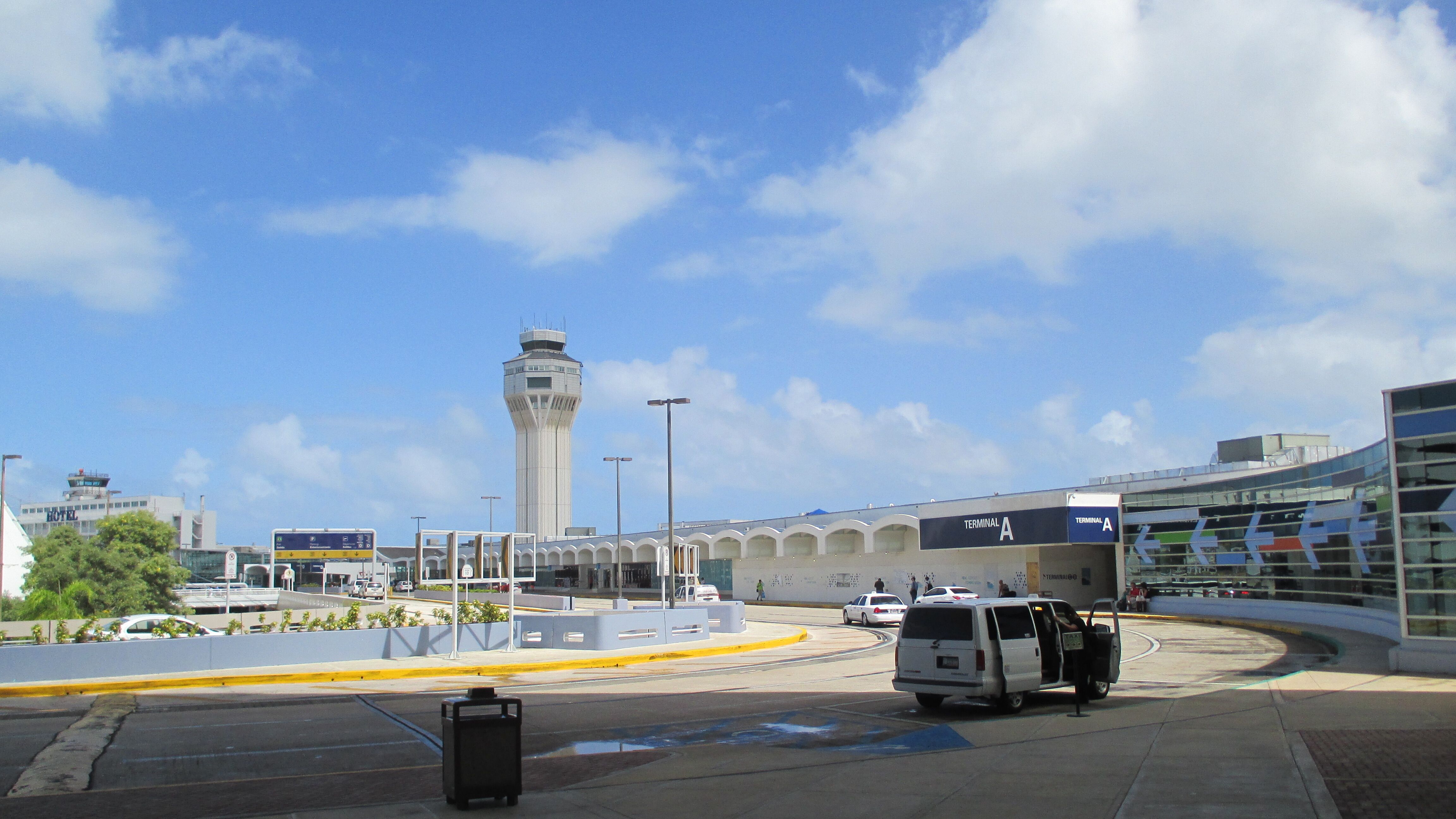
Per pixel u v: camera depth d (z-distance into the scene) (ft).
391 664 94.53
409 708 65.21
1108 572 187.32
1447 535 70.49
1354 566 118.93
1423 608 71.46
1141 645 104.94
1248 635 118.42
